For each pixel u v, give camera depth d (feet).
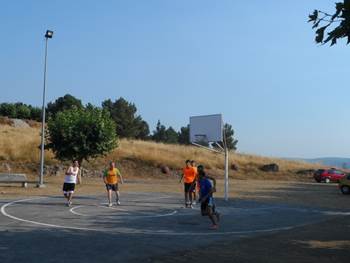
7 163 142.31
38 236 40.70
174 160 175.63
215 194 97.76
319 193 111.04
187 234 44.96
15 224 47.32
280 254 35.47
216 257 33.81
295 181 180.55
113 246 37.32
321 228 50.65
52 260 31.58
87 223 49.90
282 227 52.01
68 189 65.92
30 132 186.09
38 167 143.74
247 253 35.58
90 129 109.40
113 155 167.53
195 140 92.99
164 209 65.36
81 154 110.11
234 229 49.39
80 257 32.86
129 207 66.74
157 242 39.93
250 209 70.59
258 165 198.90
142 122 315.37
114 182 67.72
